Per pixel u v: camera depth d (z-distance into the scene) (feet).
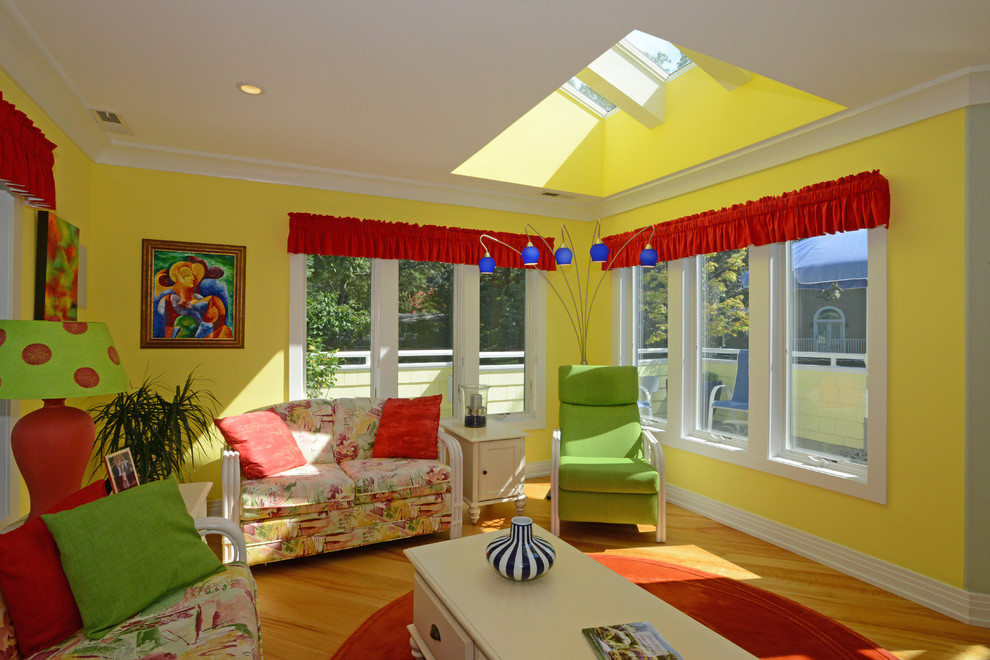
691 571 10.18
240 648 5.24
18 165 6.89
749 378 12.03
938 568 8.84
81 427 6.76
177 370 12.41
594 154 15.64
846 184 9.92
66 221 9.92
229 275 12.82
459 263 15.11
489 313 16.12
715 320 13.30
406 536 11.12
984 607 8.33
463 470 13.08
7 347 5.98
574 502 11.62
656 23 7.08
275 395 13.28
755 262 11.87
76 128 10.09
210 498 12.60
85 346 6.49
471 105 9.66
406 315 14.87
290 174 13.30
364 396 14.33
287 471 10.88
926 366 9.05
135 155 11.93
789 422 11.54
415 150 12.00
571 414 13.38
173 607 6.04
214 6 6.73
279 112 9.99
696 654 5.23
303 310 13.53
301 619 8.52
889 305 9.58
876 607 8.89
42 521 5.72
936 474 8.90
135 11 6.82
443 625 6.46
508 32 7.32
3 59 7.14
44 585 5.35
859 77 8.55
